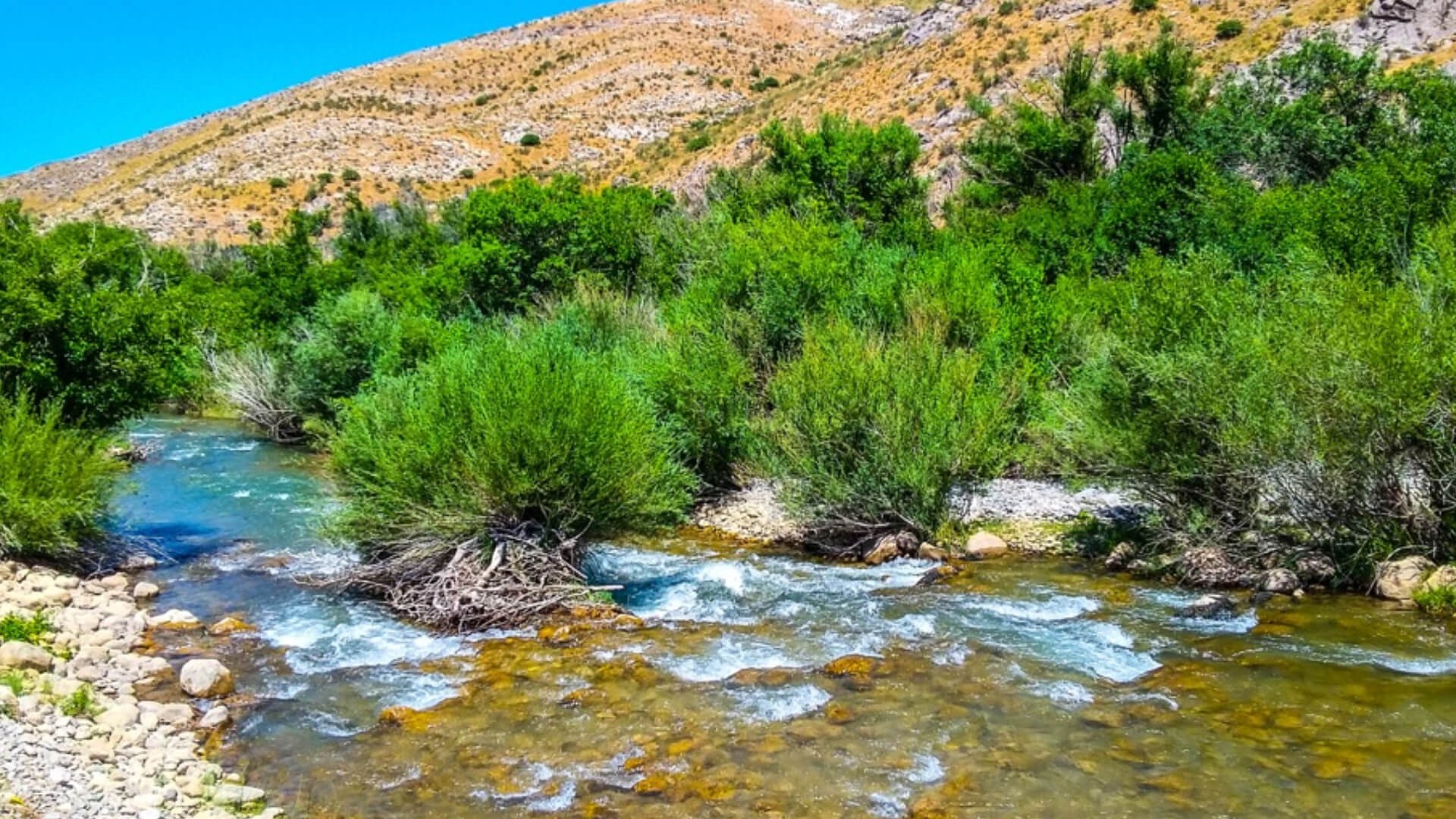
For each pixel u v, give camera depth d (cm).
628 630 1028
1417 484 1064
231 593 1193
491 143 10088
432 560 1148
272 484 1917
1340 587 1094
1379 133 2925
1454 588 998
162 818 610
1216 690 834
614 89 11212
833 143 3297
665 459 1336
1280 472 1095
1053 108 3816
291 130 10112
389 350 2322
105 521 1364
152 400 1395
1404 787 661
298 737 779
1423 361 969
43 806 592
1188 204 2447
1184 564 1191
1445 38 3853
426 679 902
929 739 759
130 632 1012
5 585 1075
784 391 1403
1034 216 2692
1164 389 1142
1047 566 1255
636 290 2848
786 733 775
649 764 727
